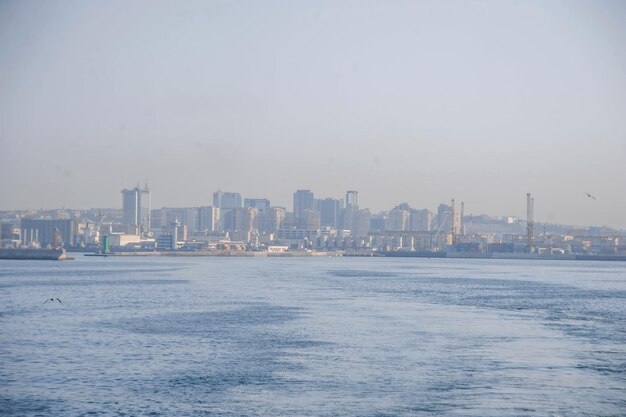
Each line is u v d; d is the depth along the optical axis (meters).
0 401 75.75
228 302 176.75
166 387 81.56
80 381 84.31
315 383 83.50
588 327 131.50
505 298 195.50
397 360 96.75
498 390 80.56
